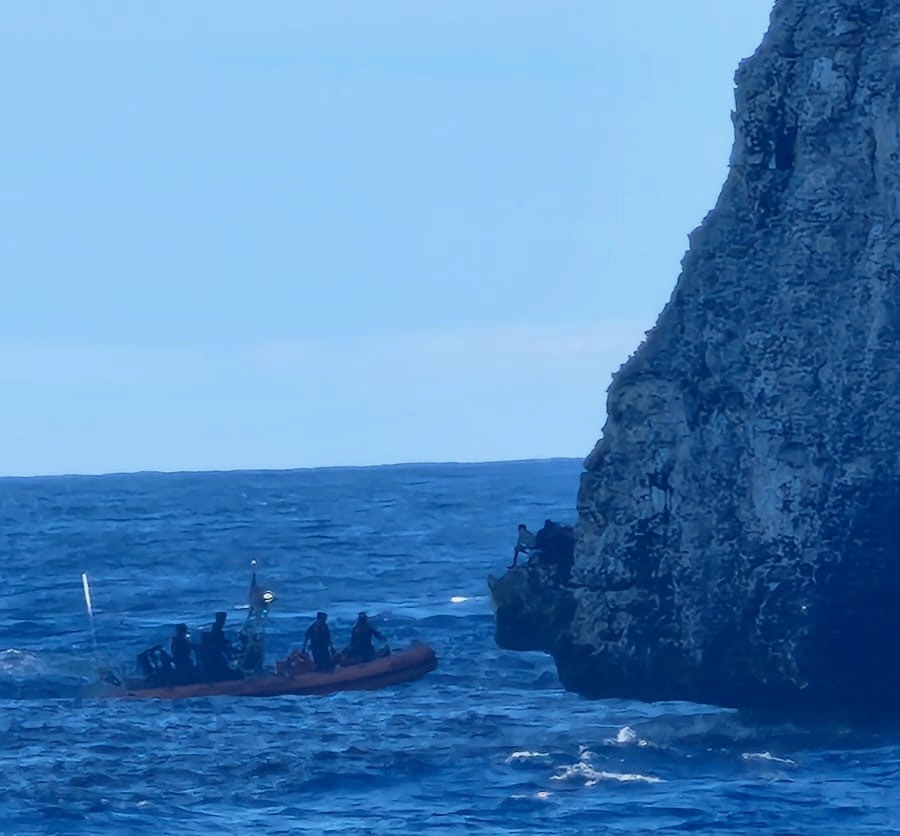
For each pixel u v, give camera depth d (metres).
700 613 194.88
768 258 196.50
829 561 188.62
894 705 189.75
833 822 149.12
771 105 197.62
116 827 154.25
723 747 177.38
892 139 191.12
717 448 195.25
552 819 152.00
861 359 190.38
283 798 163.75
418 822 152.38
